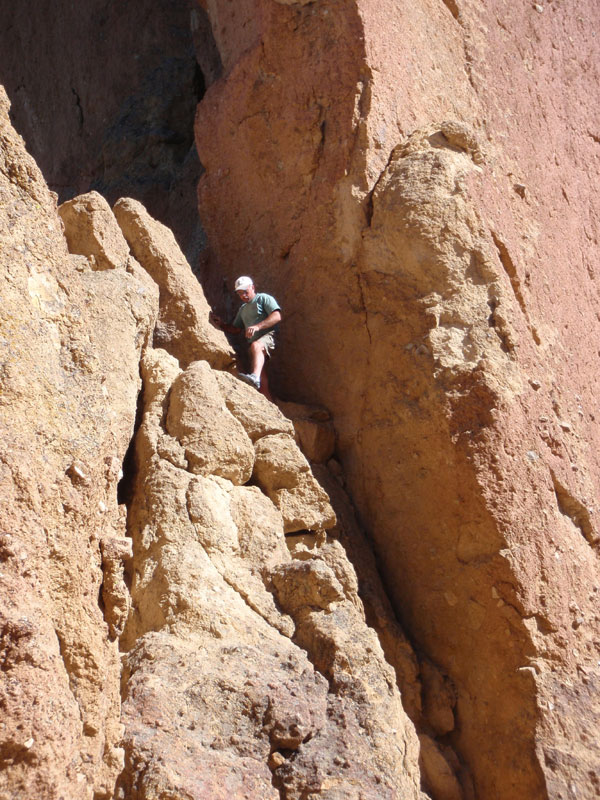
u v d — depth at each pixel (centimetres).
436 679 557
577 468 616
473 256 610
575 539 585
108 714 317
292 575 483
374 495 610
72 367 349
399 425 595
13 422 307
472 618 554
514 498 555
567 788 499
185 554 479
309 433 621
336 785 396
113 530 355
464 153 656
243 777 381
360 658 452
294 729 404
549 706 518
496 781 525
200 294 658
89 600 317
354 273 637
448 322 591
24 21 1264
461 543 559
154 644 430
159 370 570
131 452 546
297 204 675
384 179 636
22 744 260
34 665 270
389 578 599
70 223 591
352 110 650
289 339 676
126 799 359
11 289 330
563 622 548
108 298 541
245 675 420
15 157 353
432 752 530
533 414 586
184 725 391
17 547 280
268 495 557
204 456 527
